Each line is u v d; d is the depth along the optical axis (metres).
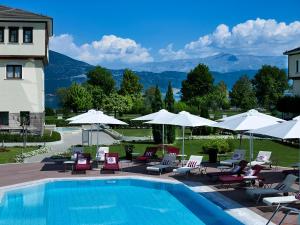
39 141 37.41
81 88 84.81
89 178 20.78
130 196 17.81
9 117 39.84
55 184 20.06
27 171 22.98
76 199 17.33
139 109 90.19
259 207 14.78
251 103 100.69
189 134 46.75
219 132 47.22
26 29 39.47
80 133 51.81
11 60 39.72
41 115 40.41
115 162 23.03
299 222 10.59
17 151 31.89
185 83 117.88
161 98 36.53
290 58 59.50
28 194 18.16
